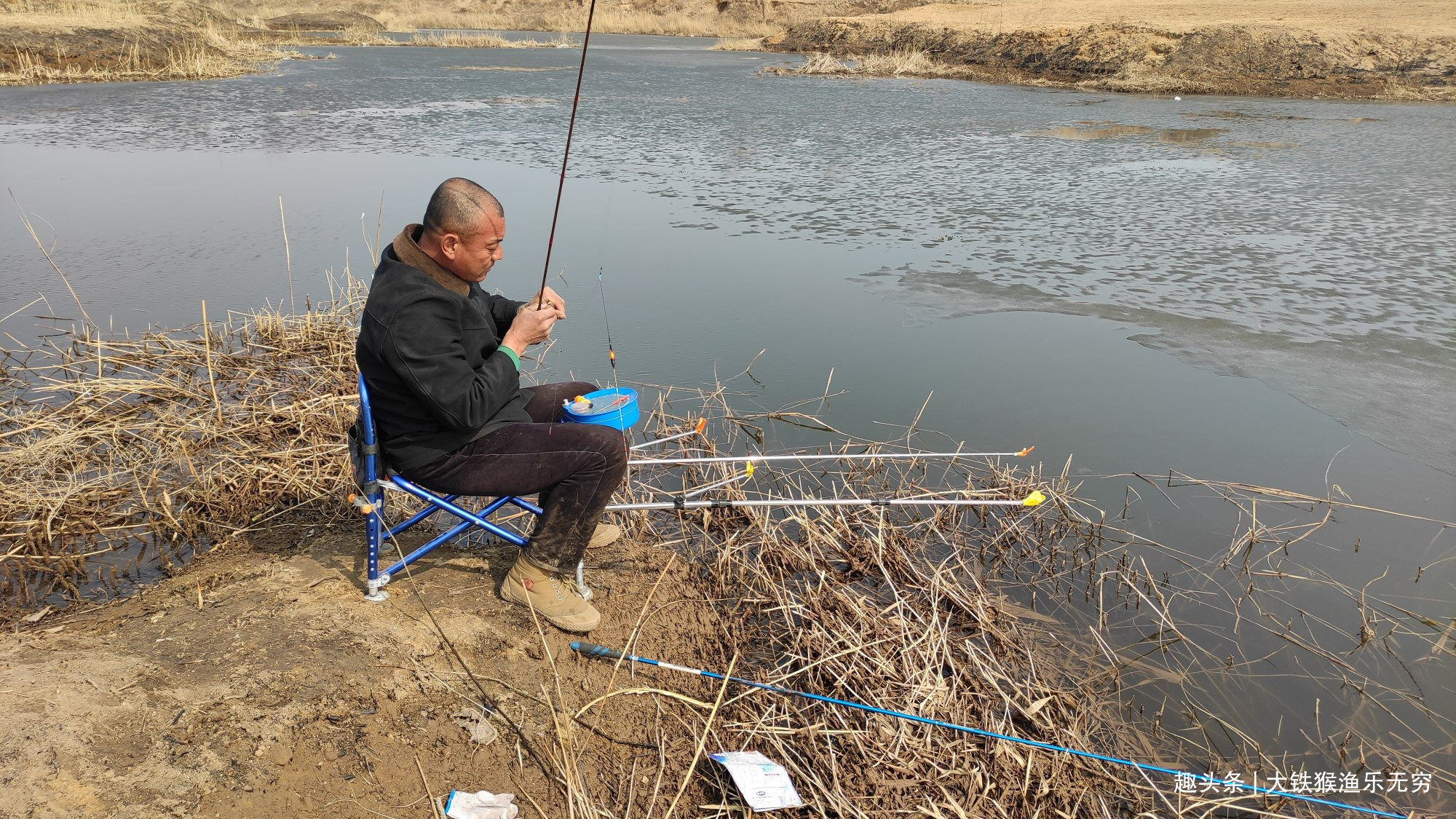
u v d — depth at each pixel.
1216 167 12.39
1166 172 12.15
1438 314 7.50
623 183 11.33
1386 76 19.12
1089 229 9.70
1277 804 3.27
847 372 6.47
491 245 3.35
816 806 3.10
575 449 3.45
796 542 4.60
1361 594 4.33
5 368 6.35
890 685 3.62
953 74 22.97
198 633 3.44
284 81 21.88
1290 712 3.68
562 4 45.59
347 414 5.44
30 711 2.95
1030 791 3.28
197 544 4.34
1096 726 3.59
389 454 3.54
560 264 8.44
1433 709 3.70
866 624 3.93
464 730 3.18
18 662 3.24
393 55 29.84
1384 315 7.48
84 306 7.47
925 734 3.41
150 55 23.14
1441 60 19.09
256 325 7.01
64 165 12.15
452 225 3.24
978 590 4.26
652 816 3.03
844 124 15.73
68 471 4.96
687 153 13.20
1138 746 3.51
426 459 3.47
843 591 4.16
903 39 26.53
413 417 3.43
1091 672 3.87
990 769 3.32
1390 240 9.30
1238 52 19.94
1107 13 24.97
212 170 11.91
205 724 3.00
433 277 3.34
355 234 9.23
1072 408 6.02
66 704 3.00
